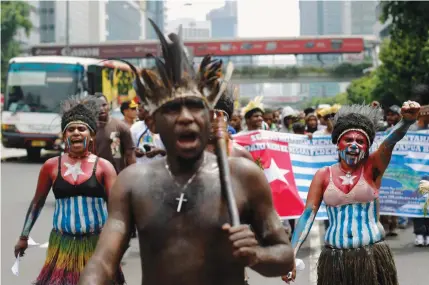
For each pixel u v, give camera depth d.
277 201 9.07
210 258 2.79
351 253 5.27
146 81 2.83
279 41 75.56
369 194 5.33
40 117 24.89
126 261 9.15
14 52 59.16
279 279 8.21
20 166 23.97
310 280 8.09
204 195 2.81
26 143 25.08
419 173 9.77
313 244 10.34
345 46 77.62
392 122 12.13
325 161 9.62
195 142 2.78
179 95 2.78
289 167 9.26
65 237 5.78
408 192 9.82
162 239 2.80
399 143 9.84
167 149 2.85
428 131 9.77
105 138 9.57
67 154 5.92
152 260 2.81
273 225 2.90
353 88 66.81
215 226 2.79
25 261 9.19
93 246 5.79
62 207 5.82
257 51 75.62
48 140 24.95
